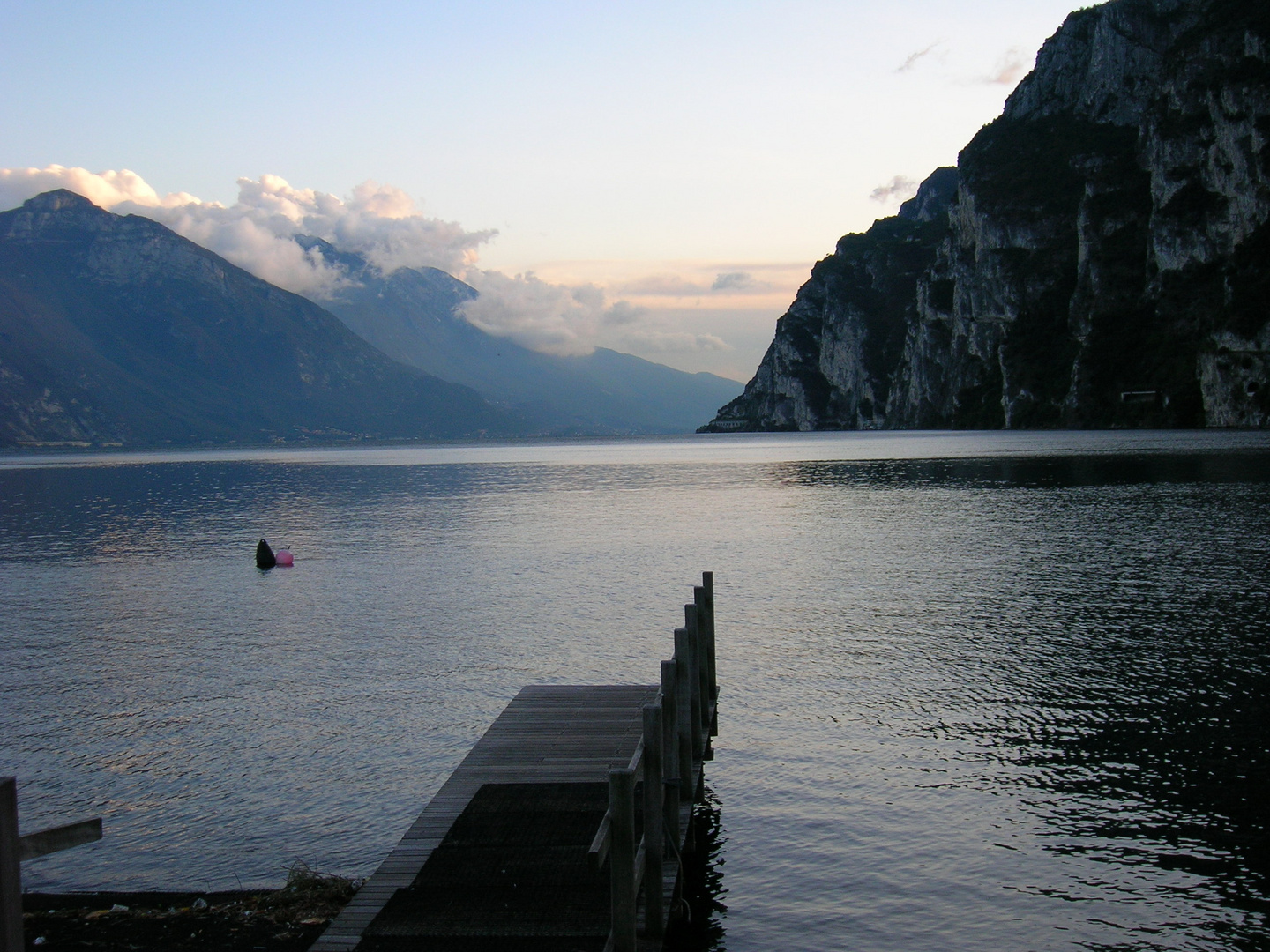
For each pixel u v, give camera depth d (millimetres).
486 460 182125
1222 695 22188
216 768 19547
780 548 47594
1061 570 38156
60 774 19422
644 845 11570
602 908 11672
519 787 15211
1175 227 188250
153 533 64938
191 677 27016
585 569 43406
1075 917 13164
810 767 18656
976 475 87125
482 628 31969
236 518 74438
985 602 33031
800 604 34031
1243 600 31688
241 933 12594
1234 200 178500
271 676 26844
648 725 11539
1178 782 17406
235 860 15273
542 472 127875
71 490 115000
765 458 141250
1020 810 16469
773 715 21828
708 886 14180
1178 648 26234
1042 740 19688
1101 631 28375
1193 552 40938
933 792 17312
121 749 20891
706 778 18203
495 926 11312
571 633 30938
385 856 15336
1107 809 16391
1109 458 100062
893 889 13969
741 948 12609
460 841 13414
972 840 15414
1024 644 27234
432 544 54250
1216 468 81938
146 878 14695
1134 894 13688
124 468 188500
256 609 37062
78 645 31547
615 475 115375
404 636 31266
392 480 119688
